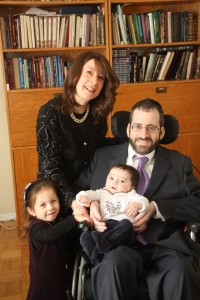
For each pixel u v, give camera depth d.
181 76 3.22
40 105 2.88
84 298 1.51
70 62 3.05
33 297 1.69
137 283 1.49
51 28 2.89
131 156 1.83
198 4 3.13
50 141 1.83
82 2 2.83
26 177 2.98
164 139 1.93
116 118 1.94
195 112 3.15
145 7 3.22
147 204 1.60
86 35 2.94
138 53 3.26
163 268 1.47
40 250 1.66
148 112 1.72
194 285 1.42
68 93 1.83
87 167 1.97
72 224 1.61
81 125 1.93
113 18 2.97
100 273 1.42
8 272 2.47
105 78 1.88
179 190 1.75
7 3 2.73
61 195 1.77
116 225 1.53
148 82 3.05
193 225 1.56
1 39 2.76
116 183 1.68
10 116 2.85
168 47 3.17
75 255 1.73
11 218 3.36
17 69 2.93
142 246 1.62
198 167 3.25
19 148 2.92
